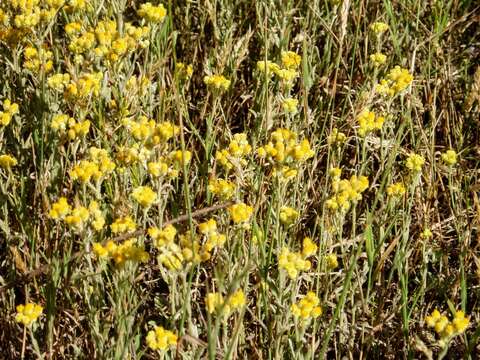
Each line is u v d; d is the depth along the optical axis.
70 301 1.19
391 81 1.38
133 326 1.22
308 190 1.38
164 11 1.36
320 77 1.54
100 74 1.30
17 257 1.20
